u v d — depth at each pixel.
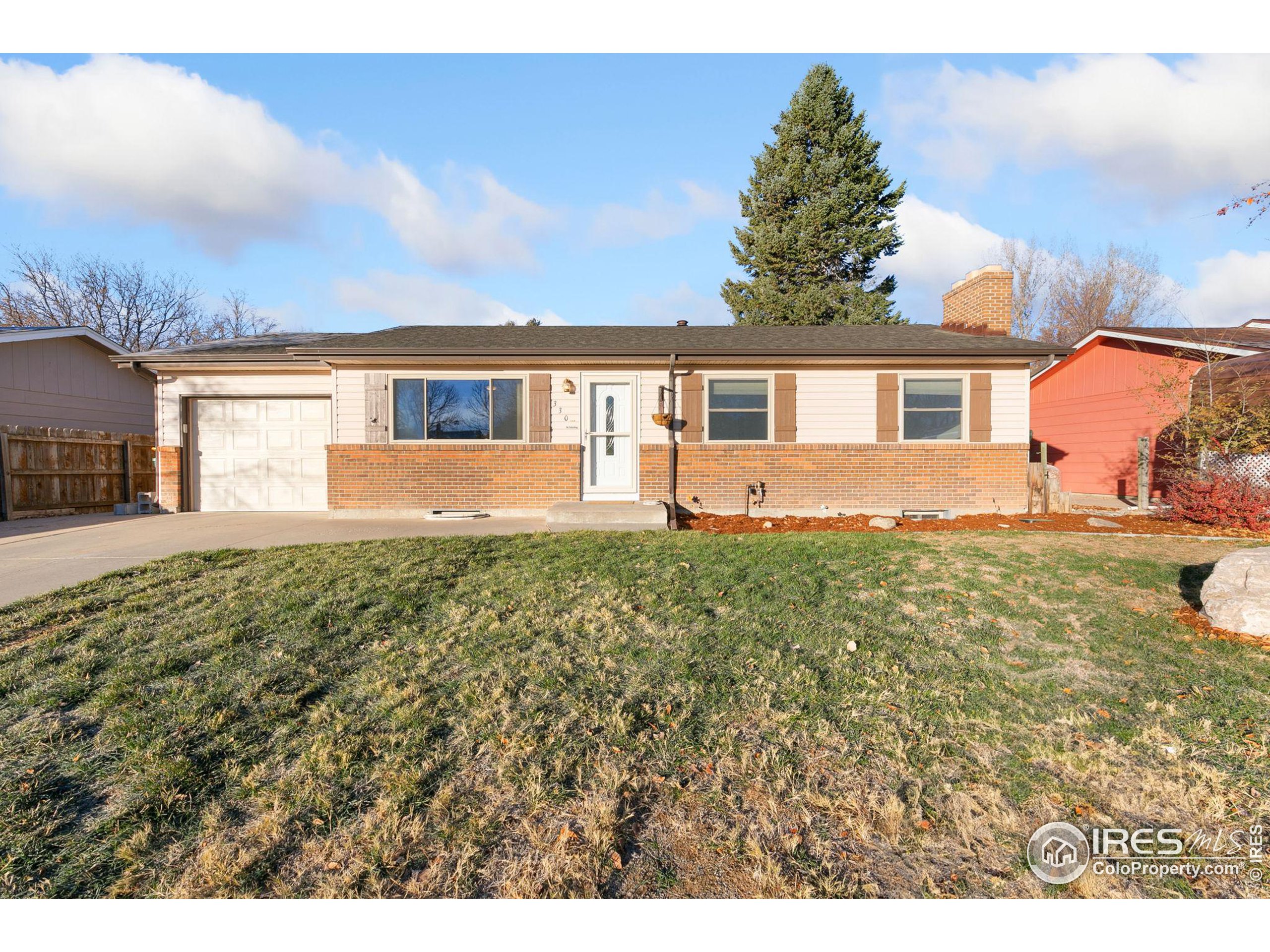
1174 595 5.74
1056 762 3.41
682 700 3.97
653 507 9.60
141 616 5.03
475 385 11.09
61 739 3.43
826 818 2.97
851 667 4.45
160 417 12.12
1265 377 10.09
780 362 11.09
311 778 3.14
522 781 3.16
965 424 11.21
